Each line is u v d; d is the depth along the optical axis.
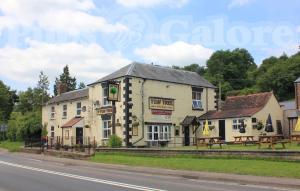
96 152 35.53
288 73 73.81
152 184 17.22
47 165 28.48
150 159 28.59
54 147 43.53
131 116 41.84
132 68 43.59
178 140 45.22
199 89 48.28
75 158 34.09
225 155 25.66
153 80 44.06
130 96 42.03
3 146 55.94
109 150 34.78
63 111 52.78
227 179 18.88
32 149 43.62
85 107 48.12
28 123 63.00
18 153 44.06
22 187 16.38
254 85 82.56
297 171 19.42
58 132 53.28
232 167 21.95
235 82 86.50
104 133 44.44
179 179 19.59
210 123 45.22
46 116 56.69
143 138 42.41
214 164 23.56
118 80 43.03
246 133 41.50
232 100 47.00
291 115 43.88
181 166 24.00
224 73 87.44
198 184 17.36
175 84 45.94
